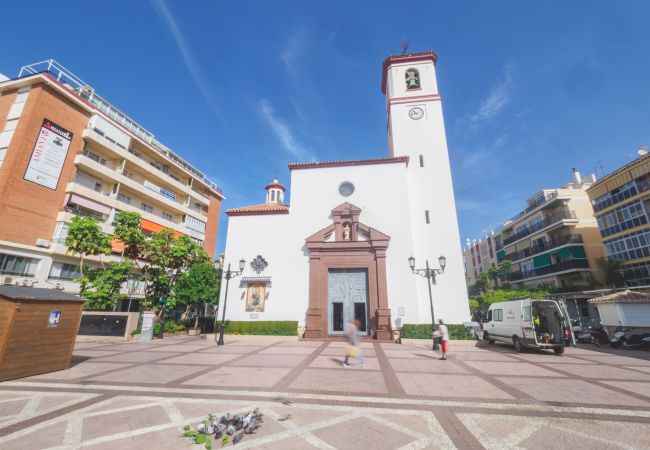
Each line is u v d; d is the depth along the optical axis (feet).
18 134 70.03
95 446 13.48
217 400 20.34
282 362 35.22
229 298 68.85
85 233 61.98
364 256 67.31
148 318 60.13
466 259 223.10
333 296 67.00
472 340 55.77
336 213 71.56
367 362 35.96
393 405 19.49
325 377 27.37
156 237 73.97
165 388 23.27
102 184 91.09
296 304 66.85
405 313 62.44
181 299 85.30
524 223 138.21
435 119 80.64
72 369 29.91
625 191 88.38
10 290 26.91
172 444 13.66
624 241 88.12
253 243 72.90
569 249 110.63
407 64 88.89
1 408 18.63
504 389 23.54
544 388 23.88
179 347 49.55
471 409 18.83
